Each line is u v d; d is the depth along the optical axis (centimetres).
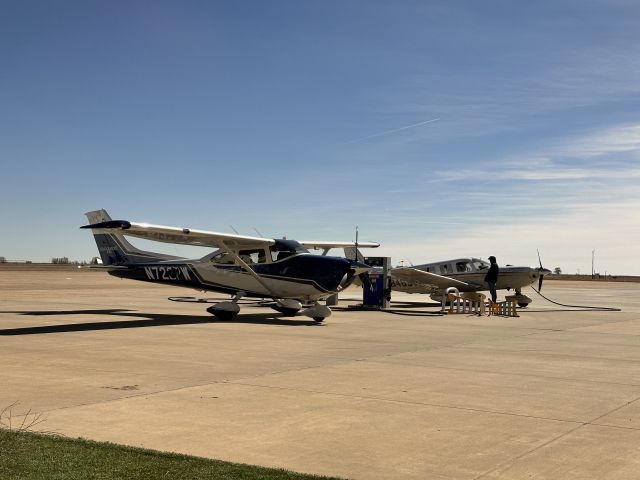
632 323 1805
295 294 1767
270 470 462
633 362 1029
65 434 555
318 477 451
